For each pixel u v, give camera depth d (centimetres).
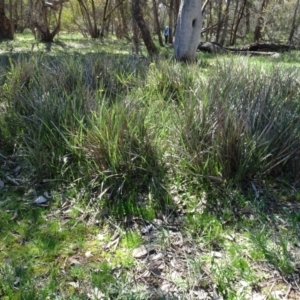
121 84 454
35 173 296
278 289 191
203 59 927
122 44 1570
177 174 284
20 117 340
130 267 206
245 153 276
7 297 181
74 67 473
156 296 186
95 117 298
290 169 299
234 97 333
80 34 2673
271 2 2511
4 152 330
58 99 345
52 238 228
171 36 1923
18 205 261
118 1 2330
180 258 213
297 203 264
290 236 229
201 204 260
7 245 220
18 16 2759
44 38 1552
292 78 434
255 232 232
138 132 290
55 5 1589
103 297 183
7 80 448
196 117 307
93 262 209
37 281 193
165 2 2500
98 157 279
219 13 2277
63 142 303
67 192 275
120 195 266
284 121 302
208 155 277
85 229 238
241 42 2578
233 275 198
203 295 187
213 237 227
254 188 274
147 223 243
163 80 463
